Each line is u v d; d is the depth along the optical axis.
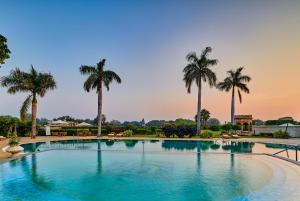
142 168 12.03
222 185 8.90
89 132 34.78
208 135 30.50
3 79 27.73
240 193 7.89
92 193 8.01
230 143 23.83
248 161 13.84
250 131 41.84
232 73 41.59
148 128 37.28
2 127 28.23
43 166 12.41
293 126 33.75
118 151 18.08
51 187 8.64
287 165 12.16
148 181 9.54
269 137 32.41
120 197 7.61
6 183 9.02
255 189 8.25
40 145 22.17
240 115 47.25
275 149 19.38
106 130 36.56
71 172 11.12
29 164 12.70
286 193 7.63
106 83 33.69
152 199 7.41
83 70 33.31
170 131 31.11
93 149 19.11
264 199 7.14
